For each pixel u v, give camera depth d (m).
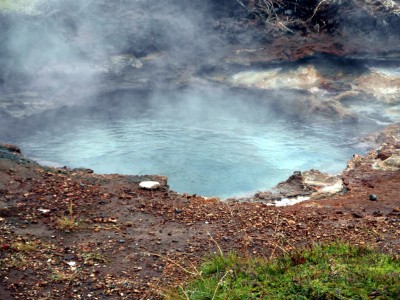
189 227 7.15
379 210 7.91
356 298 4.65
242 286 5.14
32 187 8.20
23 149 13.51
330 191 9.20
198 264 6.06
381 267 5.27
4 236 6.62
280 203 8.90
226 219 7.46
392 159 10.41
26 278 5.69
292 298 4.77
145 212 7.63
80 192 8.21
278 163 12.33
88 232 6.91
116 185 8.68
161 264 6.10
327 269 5.20
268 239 6.75
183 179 11.41
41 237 6.69
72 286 5.59
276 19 19.77
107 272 5.90
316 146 13.45
